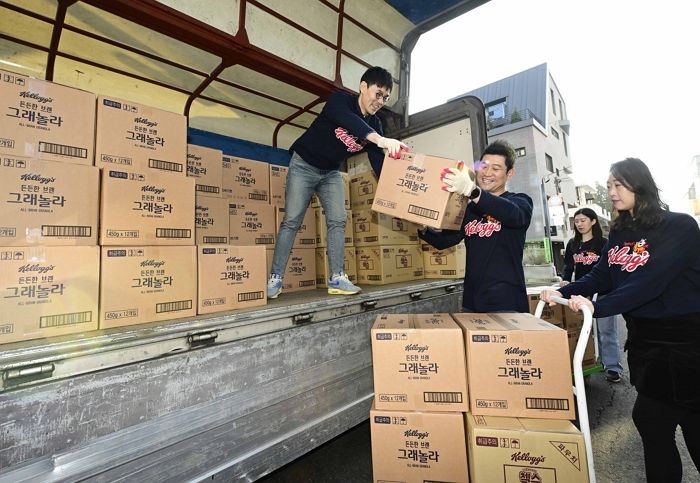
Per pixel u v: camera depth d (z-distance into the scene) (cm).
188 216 163
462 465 127
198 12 212
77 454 98
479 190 155
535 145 1315
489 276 182
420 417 131
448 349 133
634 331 137
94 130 145
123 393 108
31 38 207
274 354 149
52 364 97
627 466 196
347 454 219
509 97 1673
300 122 353
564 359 125
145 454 110
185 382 122
